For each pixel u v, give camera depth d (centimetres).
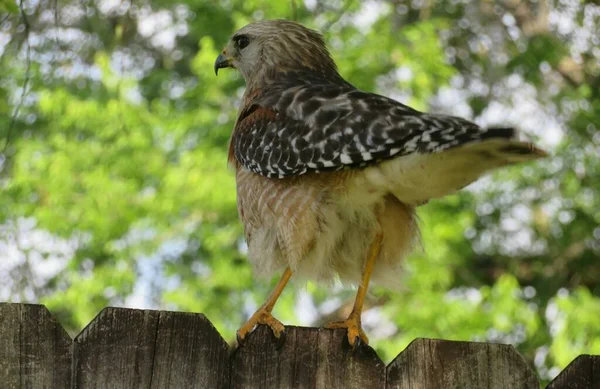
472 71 1792
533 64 1633
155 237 1507
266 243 656
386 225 632
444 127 565
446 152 550
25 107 1417
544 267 1747
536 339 1458
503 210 1767
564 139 1672
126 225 1474
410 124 580
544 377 1366
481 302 1449
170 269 1562
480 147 538
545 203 1734
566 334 1364
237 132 688
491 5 1727
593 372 515
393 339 1500
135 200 1489
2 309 454
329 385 497
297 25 785
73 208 1458
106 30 1138
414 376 503
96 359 464
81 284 1452
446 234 1484
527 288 1759
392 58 1520
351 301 1628
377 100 622
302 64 771
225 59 803
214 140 1500
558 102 1678
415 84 1519
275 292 636
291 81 751
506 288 1435
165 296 1498
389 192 616
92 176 1459
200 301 1510
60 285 1483
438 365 505
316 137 617
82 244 1489
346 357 502
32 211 1435
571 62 1722
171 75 1717
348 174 611
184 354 477
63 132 1502
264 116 668
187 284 1528
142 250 1502
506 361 508
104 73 1361
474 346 509
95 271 1485
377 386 500
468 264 1733
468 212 1600
